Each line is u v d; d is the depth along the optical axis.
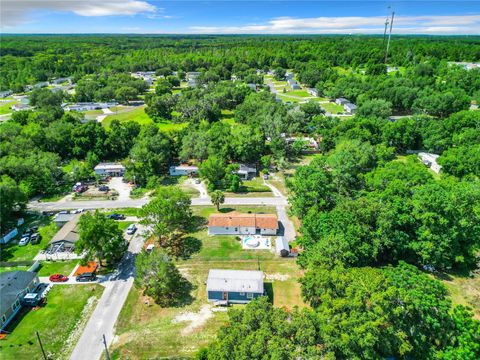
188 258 59.91
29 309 48.50
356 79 179.00
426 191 56.53
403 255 57.28
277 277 55.25
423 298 38.66
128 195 83.88
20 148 93.50
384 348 36.97
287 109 131.88
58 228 68.75
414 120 112.81
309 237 56.72
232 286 50.16
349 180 74.12
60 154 104.75
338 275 40.72
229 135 104.50
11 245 63.50
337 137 105.88
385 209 54.44
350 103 162.12
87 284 53.44
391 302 37.56
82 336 44.19
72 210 76.06
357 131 104.44
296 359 32.16
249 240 64.50
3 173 80.88
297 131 120.25
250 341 33.50
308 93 195.50
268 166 99.00
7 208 68.94
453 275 55.50
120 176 95.50
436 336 38.75
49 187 84.81
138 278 49.94
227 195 83.56
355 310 36.31
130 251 61.72
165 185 89.25
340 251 48.94
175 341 43.50
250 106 138.75
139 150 91.50
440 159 87.12
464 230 54.50
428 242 53.84
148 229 68.19
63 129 106.12
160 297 50.88
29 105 165.38
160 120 144.38
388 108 131.38
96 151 103.81
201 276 55.59
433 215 53.56
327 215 57.72
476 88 160.38
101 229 54.28
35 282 52.56
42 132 103.00
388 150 92.75
